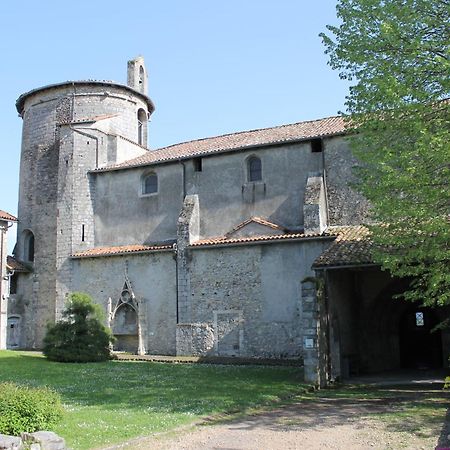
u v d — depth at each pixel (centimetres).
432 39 1392
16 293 3003
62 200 2920
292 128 2758
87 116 3166
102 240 2870
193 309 2450
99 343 2342
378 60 1415
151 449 901
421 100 1333
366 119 1430
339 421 1159
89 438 933
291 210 2467
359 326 2222
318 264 1842
